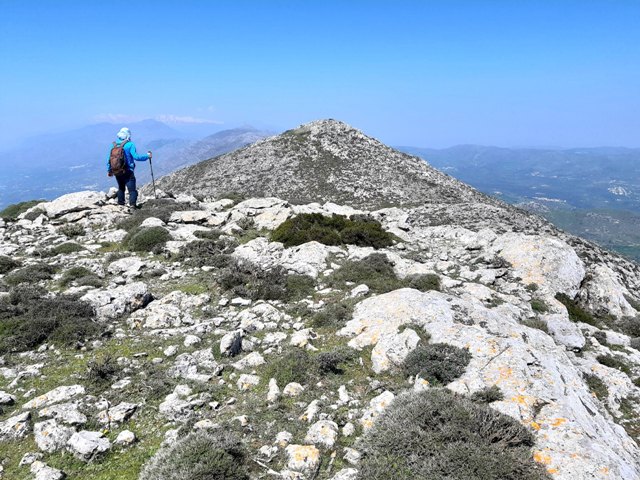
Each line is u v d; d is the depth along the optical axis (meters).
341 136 131.00
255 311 13.09
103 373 9.30
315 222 23.50
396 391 8.85
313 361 9.77
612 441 8.26
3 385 8.99
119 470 6.68
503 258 22.06
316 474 6.59
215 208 29.81
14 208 29.75
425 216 44.62
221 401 8.52
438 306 11.93
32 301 12.41
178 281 15.66
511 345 9.98
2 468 6.67
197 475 6.09
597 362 14.41
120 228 22.69
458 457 6.44
